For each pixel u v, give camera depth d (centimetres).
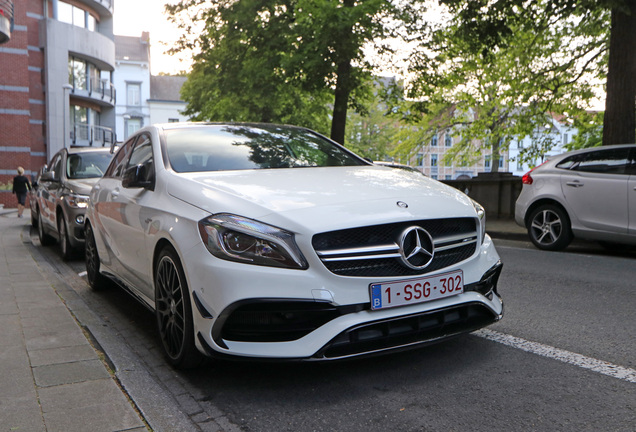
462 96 2752
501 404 278
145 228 372
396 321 297
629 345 367
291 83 1664
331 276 285
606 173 778
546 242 855
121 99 6212
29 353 347
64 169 852
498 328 411
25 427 247
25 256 816
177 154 402
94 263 566
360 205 308
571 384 302
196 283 297
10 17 2483
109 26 3916
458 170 8125
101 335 409
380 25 1567
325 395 295
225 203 311
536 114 2061
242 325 289
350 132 5525
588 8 1053
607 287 554
